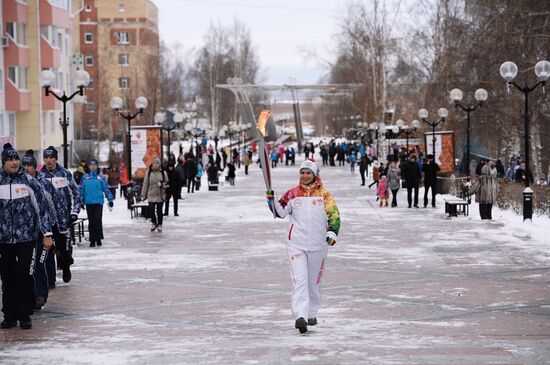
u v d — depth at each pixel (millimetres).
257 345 11414
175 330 12641
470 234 26203
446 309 14055
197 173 53531
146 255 22062
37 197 13148
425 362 10250
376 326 12664
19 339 12156
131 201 34906
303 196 12336
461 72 55000
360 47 82375
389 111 80750
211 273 18719
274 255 21891
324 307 14336
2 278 12945
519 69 46156
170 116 79125
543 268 18891
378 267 19297
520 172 40094
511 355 10602
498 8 47438
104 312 14188
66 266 17328
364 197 45031
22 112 64312
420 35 65938
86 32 133875
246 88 102812
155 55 125250
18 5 61562
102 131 108625
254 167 89438
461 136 65438
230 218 33375
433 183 37562
